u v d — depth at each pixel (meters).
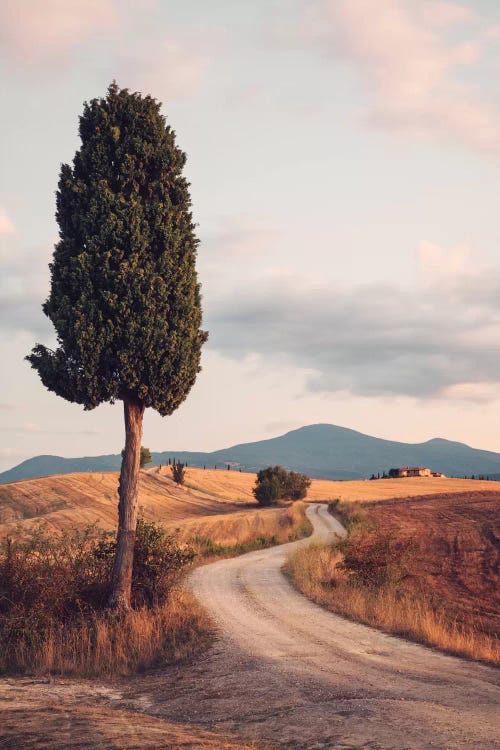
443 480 136.62
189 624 17.86
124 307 17.88
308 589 24.86
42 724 8.85
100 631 15.32
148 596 19.11
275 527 56.06
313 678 12.14
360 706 9.73
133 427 18.67
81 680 13.07
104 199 18.25
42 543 17.95
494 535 46.56
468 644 14.50
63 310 17.86
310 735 8.41
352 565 24.84
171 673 13.60
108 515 71.62
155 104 19.34
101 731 8.41
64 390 18.11
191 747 7.47
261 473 94.12
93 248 18.06
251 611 20.89
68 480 89.38
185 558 19.91
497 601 23.64
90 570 18.17
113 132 18.70
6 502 78.19
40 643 14.84
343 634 16.97
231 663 13.98
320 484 121.44
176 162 19.34
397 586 24.42
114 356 18.00
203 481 116.38
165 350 18.20
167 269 18.52
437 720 8.76
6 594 16.09
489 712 9.21
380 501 83.44
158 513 80.50
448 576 29.81
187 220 19.62
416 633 16.33
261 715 9.77
